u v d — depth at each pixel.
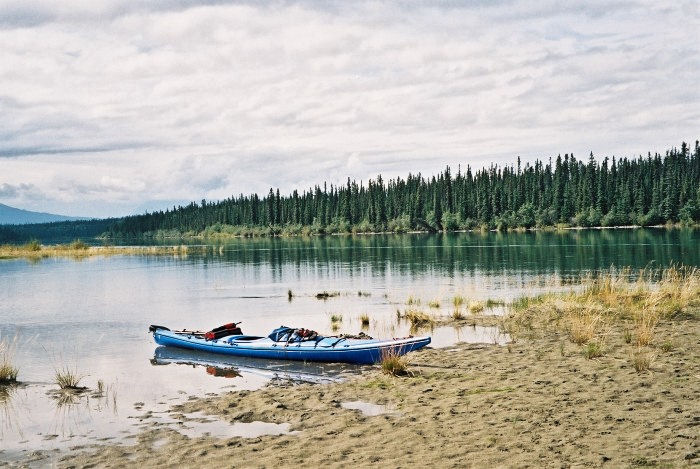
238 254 71.25
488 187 131.38
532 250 58.88
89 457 9.48
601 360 13.36
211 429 10.55
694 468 7.40
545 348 15.24
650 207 111.44
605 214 115.75
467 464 8.09
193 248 90.75
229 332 19.16
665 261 42.22
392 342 15.91
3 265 59.28
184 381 14.55
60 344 19.78
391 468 8.16
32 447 10.04
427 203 142.00
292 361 16.73
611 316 18.53
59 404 12.55
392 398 11.75
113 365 16.56
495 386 11.92
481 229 122.38
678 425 8.90
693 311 18.81
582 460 7.90
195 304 29.12
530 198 128.12
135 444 9.97
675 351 13.75
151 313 26.61
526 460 8.05
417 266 45.78
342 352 16.17
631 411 9.70
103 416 11.62
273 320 23.64
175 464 8.96
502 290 29.59
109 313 26.83
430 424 9.91
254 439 9.85
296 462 8.69
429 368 14.08
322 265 50.56
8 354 18.22
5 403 12.72
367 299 28.58
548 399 10.70
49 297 33.09
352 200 151.50
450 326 20.19
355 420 10.47
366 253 64.69
